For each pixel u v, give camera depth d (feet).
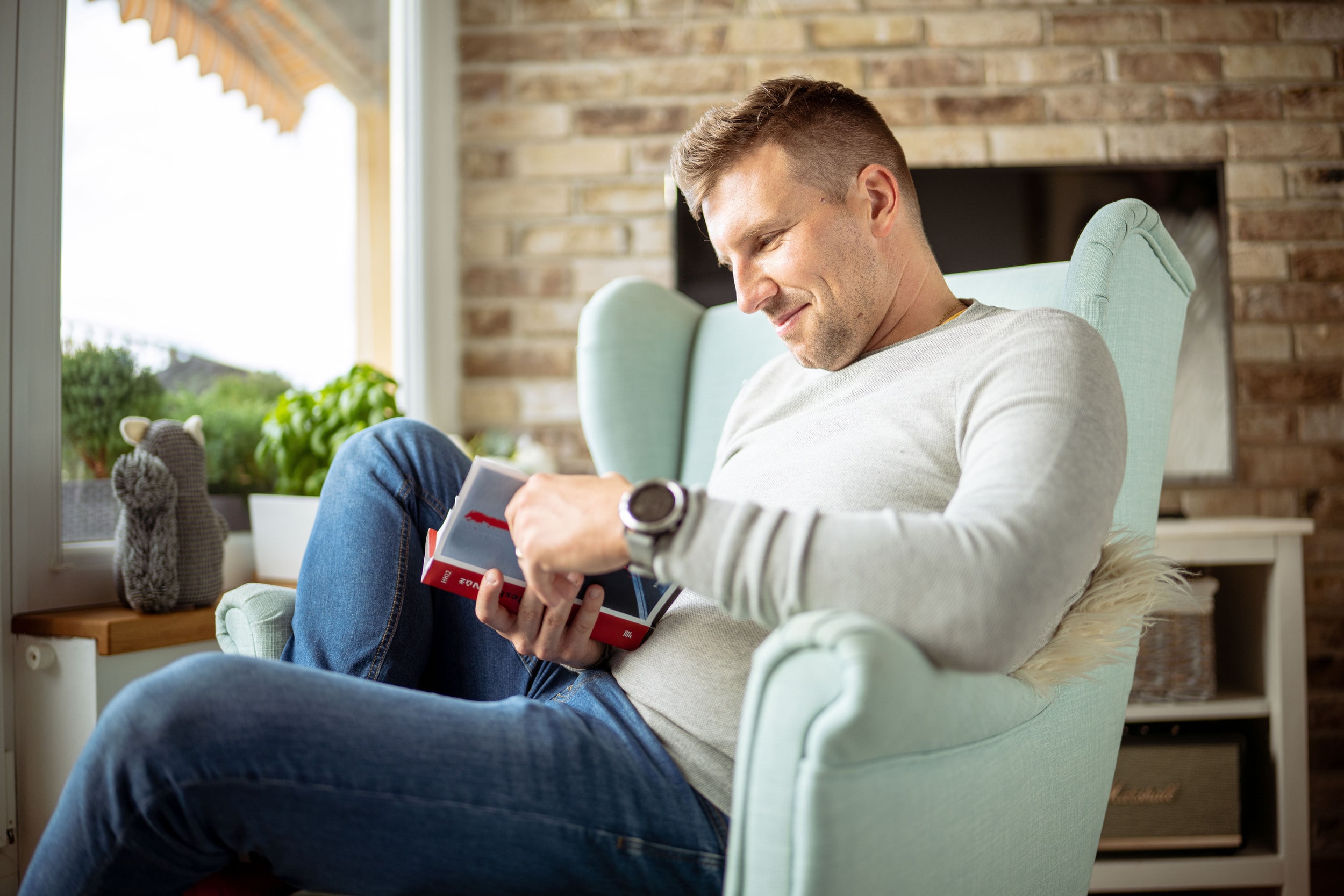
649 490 1.95
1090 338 2.31
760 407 3.18
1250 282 6.95
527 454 6.56
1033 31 7.17
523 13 7.41
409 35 7.22
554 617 2.41
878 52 7.22
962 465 2.32
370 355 6.96
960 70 7.17
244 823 1.94
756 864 1.73
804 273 2.64
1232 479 6.66
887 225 2.72
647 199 7.30
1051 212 6.86
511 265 7.35
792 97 2.65
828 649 1.67
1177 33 7.12
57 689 3.79
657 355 4.48
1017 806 2.23
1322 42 7.07
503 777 2.05
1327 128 7.02
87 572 4.19
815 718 1.67
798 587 1.77
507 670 2.97
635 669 2.49
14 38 3.91
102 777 1.88
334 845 1.99
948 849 1.98
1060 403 2.04
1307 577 6.79
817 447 2.62
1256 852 5.42
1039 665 2.21
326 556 2.90
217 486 5.34
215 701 1.91
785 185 2.61
